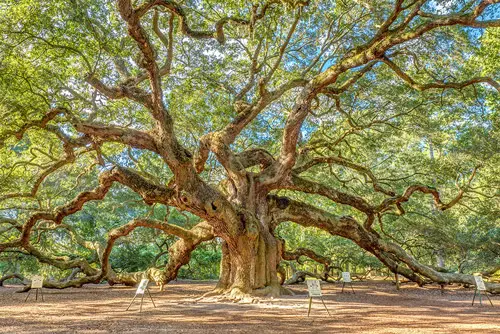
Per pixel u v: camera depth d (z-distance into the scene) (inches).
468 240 1229.1
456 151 973.8
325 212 785.6
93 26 649.0
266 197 739.4
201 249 1379.2
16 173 967.0
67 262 942.4
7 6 603.2
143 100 570.9
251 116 693.9
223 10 780.0
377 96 892.0
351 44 844.6
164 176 1128.2
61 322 424.5
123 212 1380.4
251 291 625.3
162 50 846.5
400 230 1221.1
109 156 1061.1
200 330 368.5
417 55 777.6
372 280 1264.8
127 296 721.0
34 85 652.7
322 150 1006.4
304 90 642.2
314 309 531.2
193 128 895.7
